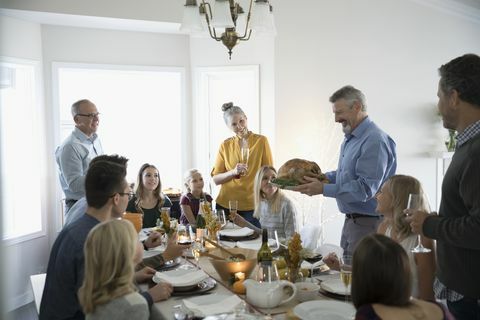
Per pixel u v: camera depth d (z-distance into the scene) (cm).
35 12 399
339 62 498
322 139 490
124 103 504
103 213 196
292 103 477
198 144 514
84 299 155
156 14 434
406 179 223
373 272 131
